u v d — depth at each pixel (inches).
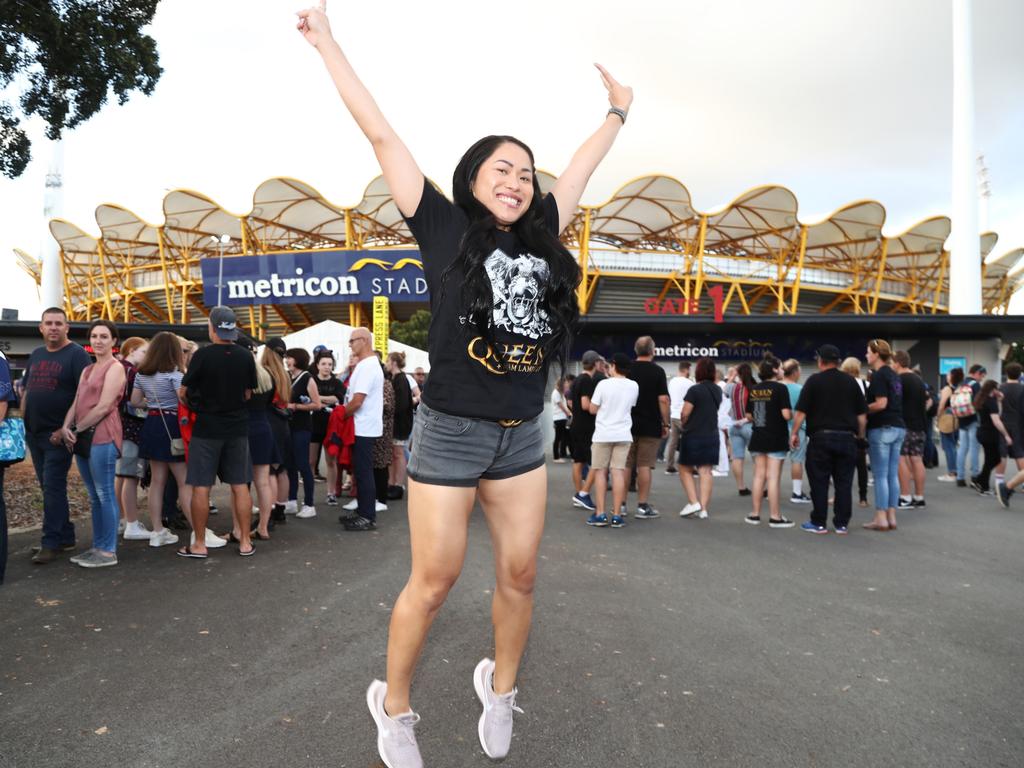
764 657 128.7
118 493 235.0
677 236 2028.8
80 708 102.3
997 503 335.9
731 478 446.3
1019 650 134.3
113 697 106.3
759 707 106.6
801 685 115.8
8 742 91.6
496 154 71.5
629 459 316.5
